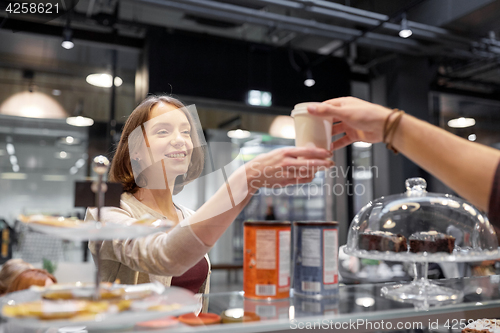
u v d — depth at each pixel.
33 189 4.19
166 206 1.00
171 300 0.63
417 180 1.05
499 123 6.21
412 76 5.12
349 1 4.10
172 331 0.60
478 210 0.95
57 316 0.54
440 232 0.90
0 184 4.09
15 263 0.89
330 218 5.05
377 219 0.97
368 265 2.97
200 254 0.79
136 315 0.56
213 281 5.32
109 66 4.62
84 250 2.32
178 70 4.40
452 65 5.40
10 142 4.25
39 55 4.20
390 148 0.74
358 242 0.97
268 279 0.81
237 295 0.88
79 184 0.64
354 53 5.23
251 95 4.75
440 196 0.99
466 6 3.87
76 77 4.53
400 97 5.04
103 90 4.62
